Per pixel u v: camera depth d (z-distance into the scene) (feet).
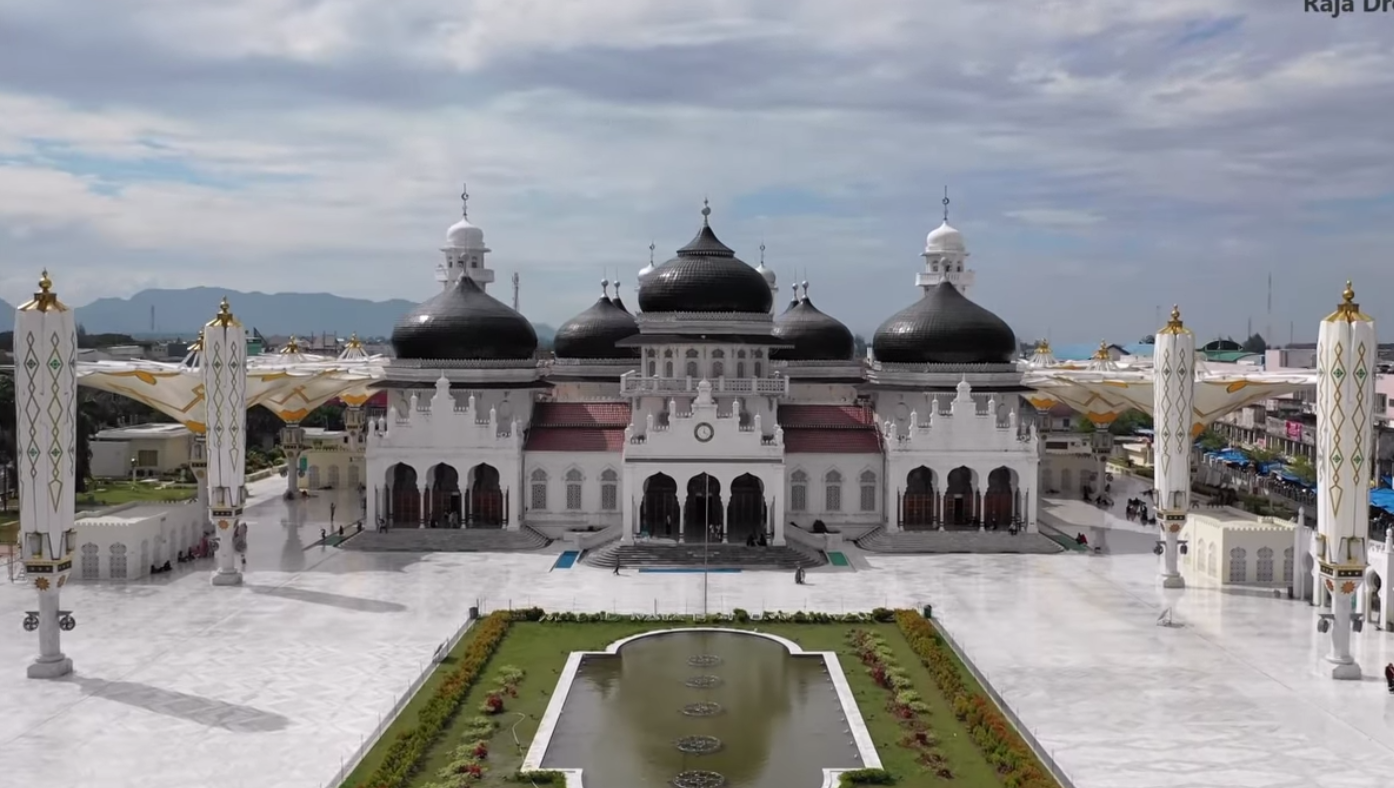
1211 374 403.13
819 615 252.42
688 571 310.45
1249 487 471.62
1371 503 333.62
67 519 211.20
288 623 249.55
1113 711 192.75
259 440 613.11
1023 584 293.64
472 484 360.48
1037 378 419.74
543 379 396.16
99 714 189.67
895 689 203.72
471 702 195.52
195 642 233.35
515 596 278.26
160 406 343.05
